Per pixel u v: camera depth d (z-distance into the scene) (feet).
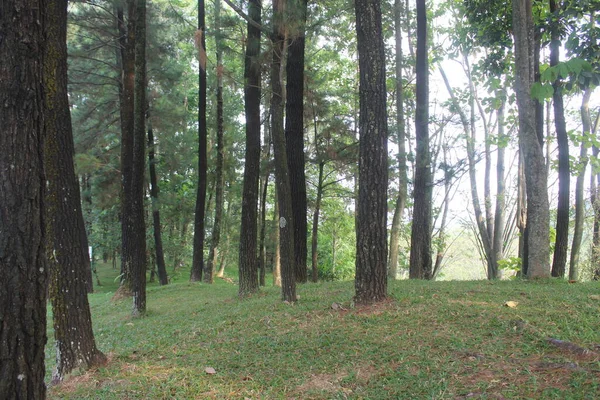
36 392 10.09
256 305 28.22
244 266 35.06
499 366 14.19
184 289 49.80
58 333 19.06
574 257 51.62
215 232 61.87
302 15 29.86
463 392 12.73
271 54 30.35
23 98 10.03
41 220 10.30
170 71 61.72
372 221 22.95
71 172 20.25
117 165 70.18
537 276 29.04
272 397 14.20
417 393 13.16
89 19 54.54
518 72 29.45
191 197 85.30
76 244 19.66
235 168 76.33
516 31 29.45
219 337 21.62
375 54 22.59
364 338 18.35
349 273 106.83
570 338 15.46
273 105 28.55
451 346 16.20
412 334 18.08
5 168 9.86
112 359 20.11
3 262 9.73
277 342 19.42
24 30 10.03
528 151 29.43
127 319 34.53
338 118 55.62
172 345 21.44
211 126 76.02
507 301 20.95
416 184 40.75
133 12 45.70
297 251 38.32
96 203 77.00
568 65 12.69
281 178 28.12
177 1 65.62
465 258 104.99
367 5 22.70
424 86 40.86
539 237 29.14
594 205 56.59
